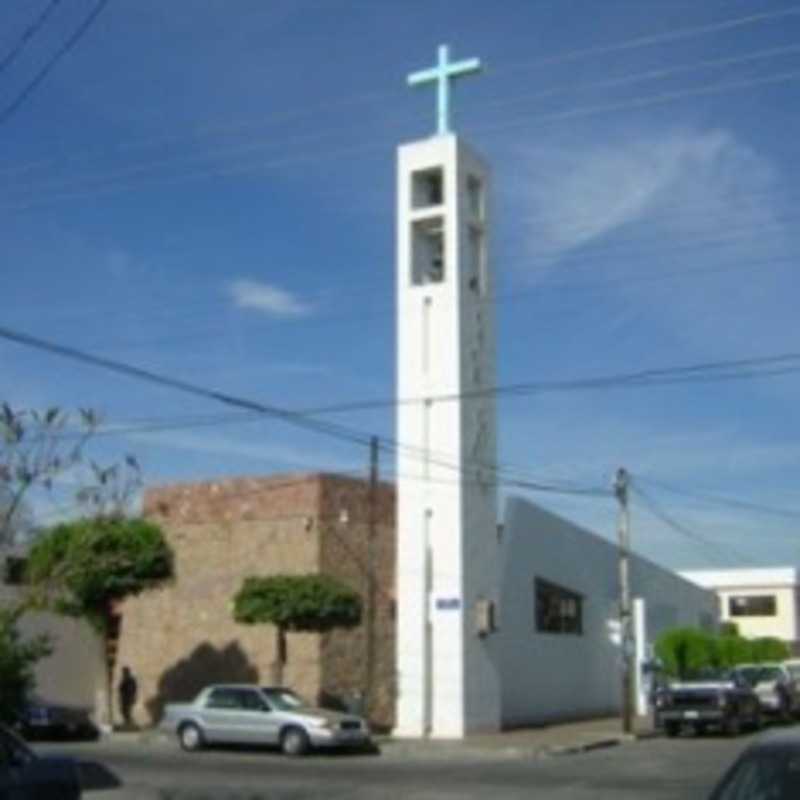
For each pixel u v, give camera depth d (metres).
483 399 41.25
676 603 63.31
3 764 12.98
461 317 40.56
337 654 43.59
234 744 34.22
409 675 39.50
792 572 91.31
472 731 39.09
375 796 23.55
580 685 50.31
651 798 22.88
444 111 41.56
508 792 24.08
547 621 48.22
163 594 46.53
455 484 39.81
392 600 45.88
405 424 40.56
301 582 39.84
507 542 45.66
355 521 45.25
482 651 40.09
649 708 51.19
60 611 38.38
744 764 9.68
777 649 66.69
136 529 39.62
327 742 33.00
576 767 29.64
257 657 44.34
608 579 54.12
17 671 15.97
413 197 41.53
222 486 45.94
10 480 17.77
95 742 38.03
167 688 45.88
